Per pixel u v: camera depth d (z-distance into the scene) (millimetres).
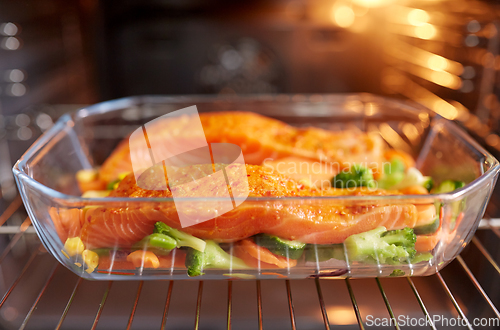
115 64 984
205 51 980
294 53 985
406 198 493
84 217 504
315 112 762
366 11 954
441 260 523
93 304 589
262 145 646
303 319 569
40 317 582
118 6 937
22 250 702
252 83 1013
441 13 815
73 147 688
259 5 954
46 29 891
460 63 796
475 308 586
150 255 511
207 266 512
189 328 567
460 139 615
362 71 1003
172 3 943
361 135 696
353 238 508
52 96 938
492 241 668
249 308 581
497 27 717
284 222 500
